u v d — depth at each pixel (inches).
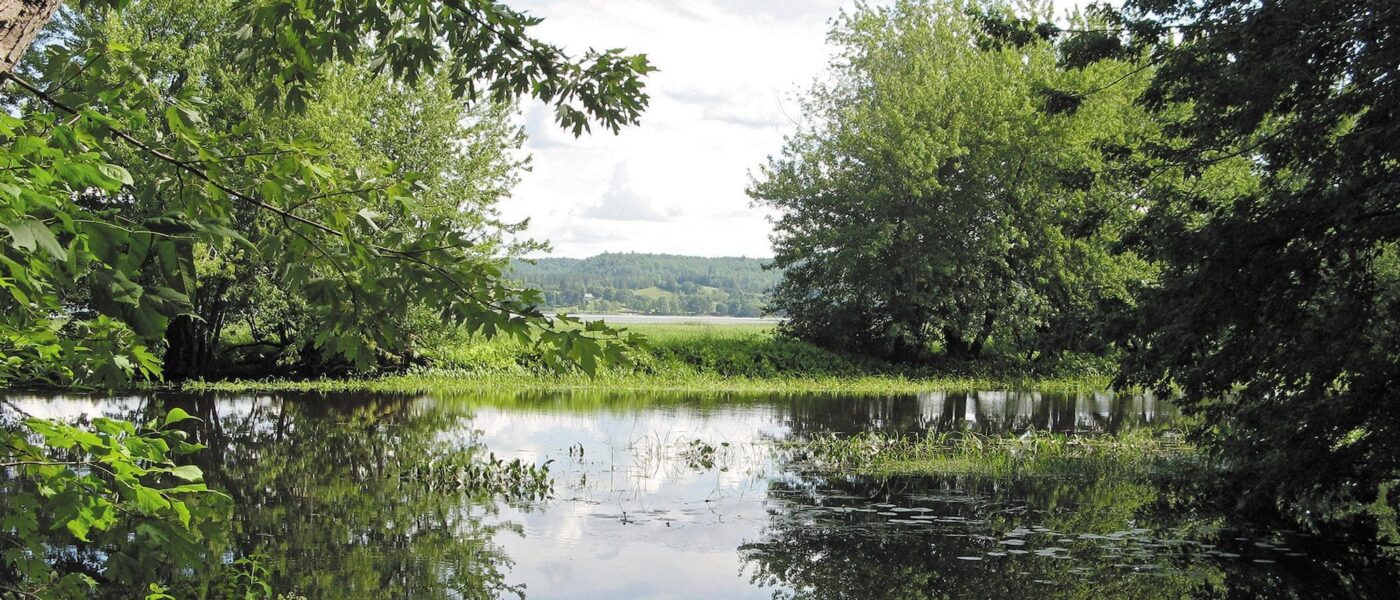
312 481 456.4
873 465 541.3
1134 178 498.6
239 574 279.3
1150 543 370.9
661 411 805.9
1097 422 781.3
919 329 1311.5
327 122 777.6
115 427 107.7
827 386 1111.0
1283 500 420.2
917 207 1284.4
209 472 471.2
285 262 119.1
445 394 916.0
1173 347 423.5
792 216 1362.0
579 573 317.7
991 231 1238.3
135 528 110.9
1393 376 364.2
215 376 967.6
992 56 1294.3
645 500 432.8
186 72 781.3
